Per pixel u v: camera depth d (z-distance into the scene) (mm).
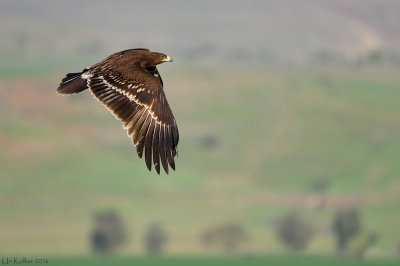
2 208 122812
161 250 107375
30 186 132250
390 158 151750
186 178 144875
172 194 135875
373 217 123312
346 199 133875
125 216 123750
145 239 107438
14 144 147625
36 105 167250
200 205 131500
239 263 99250
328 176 146750
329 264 94750
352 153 155875
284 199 135500
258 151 160000
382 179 142625
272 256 103562
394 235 113500
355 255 102125
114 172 142125
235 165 153750
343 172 148000
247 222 123062
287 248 106875
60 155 146125
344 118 174250
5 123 156250
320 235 114562
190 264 98000
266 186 143375
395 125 169250
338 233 104125
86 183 136375
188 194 137000
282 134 167375
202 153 158625
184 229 119688
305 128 169250
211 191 139000
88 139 155875
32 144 148625
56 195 129875
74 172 140375
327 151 157500
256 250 107375
